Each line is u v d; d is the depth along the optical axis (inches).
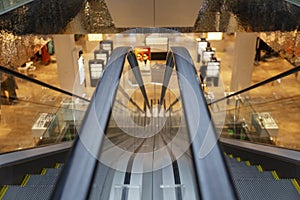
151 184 112.6
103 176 88.4
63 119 231.8
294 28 198.7
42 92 276.2
